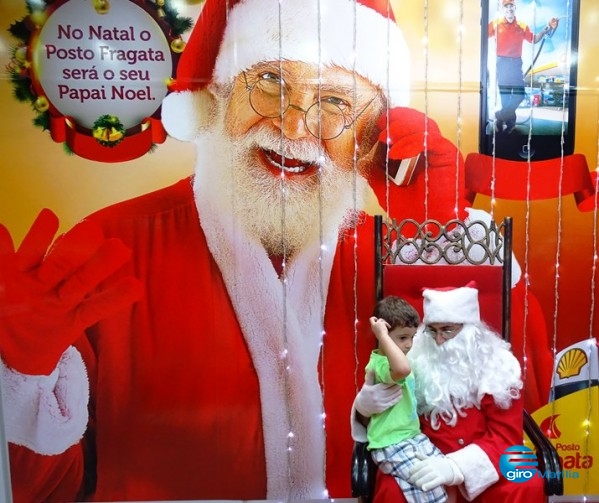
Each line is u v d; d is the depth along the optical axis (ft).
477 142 5.47
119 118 5.44
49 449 5.95
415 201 5.57
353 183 5.55
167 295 5.73
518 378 4.53
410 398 4.55
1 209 5.55
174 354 5.82
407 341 4.50
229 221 5.61
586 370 5.83
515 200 5.56
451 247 5.49
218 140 5.47
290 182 5.54
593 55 5.35
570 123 5.44
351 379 5.86
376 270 5.04
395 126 5.45
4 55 5.32
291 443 5.96
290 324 5.77
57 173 5.52
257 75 5.36
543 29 5.31
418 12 5.28
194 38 5.32
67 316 5.74
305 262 5.68
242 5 5.25
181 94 5.40
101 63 5.35
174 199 5.59
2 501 6.01
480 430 4.59
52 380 5.84
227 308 5.75
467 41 5.32
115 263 5.68
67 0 5.24
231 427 5.94
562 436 5.94
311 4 5.25
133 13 5.28
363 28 5.30
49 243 5.62
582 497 6.04
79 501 6.06
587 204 5.57
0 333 5.74
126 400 5.87
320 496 6.05
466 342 4.50
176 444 5.96
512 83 5.38
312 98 5.40
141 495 6.06
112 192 5.57
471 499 4.30
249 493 6.06
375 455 4.52
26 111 5.41
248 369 5.84
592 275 5.69
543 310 5.74
